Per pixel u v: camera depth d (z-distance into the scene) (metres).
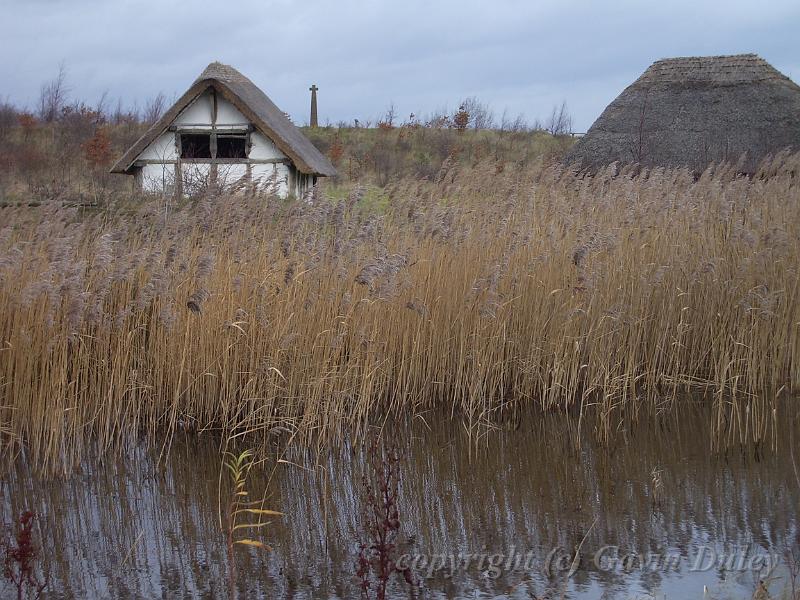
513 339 9.23
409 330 8.95
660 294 9.47
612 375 9.09
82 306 7.18
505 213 9.95
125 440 7.85
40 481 7.23
